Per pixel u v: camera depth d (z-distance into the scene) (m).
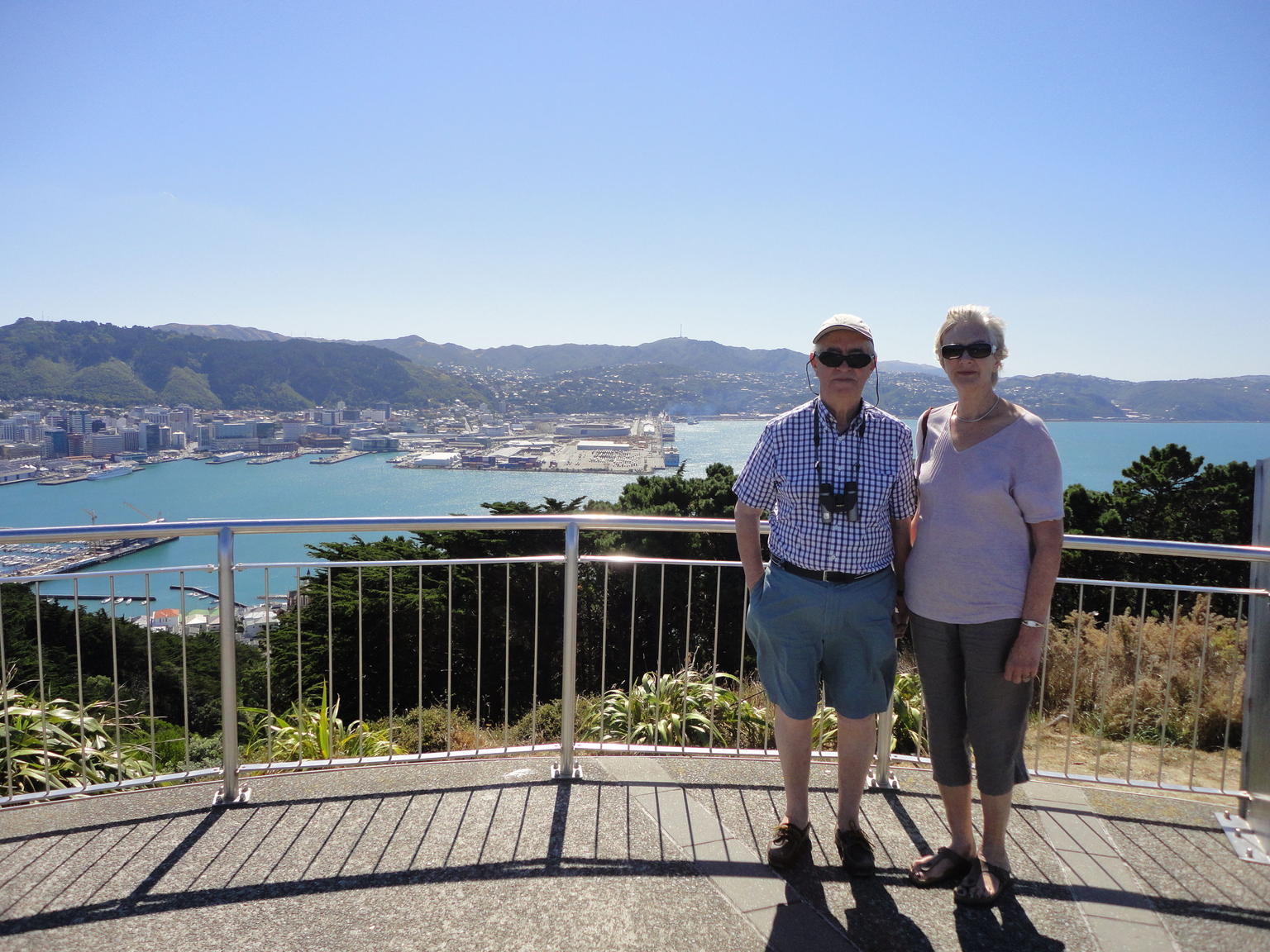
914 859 2.30
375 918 1.94
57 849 2.27
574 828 2.43
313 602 11.19
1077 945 1.90
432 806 2.57
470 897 2.04
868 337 2.10
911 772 2.94
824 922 1.97
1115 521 18.64
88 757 3.63
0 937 1.85
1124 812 2.63
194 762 4.60
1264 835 2.39
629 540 15.41
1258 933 1.96
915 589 2.14
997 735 2.06
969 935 1.93
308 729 3.98
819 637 2.17
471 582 13.40
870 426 2.18
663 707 4.29
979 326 1.98
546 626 13.36
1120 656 6.28
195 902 2.00
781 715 2.26
